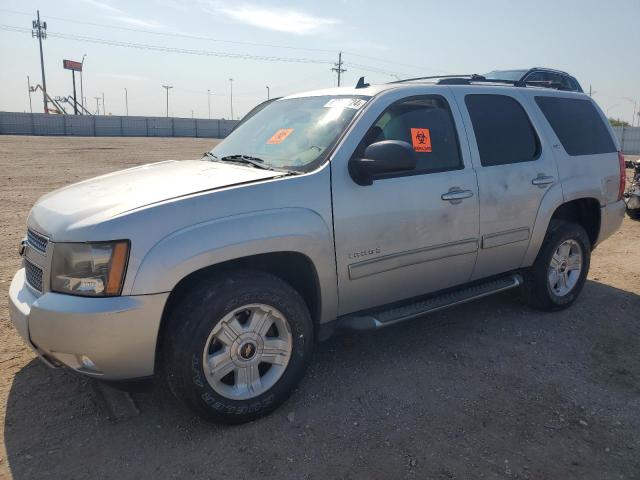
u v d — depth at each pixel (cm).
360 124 356
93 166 1834
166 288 280
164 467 279
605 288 567
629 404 344
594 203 509
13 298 310
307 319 331
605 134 533
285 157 367
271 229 308
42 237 302
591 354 414
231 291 297
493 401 345
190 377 291
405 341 432
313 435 307
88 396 342
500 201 420
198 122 6700
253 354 314
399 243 365
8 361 383
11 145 3047
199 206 294
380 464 283
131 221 278
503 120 443
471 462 285
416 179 372
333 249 335
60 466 277
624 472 279
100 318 270
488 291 433
